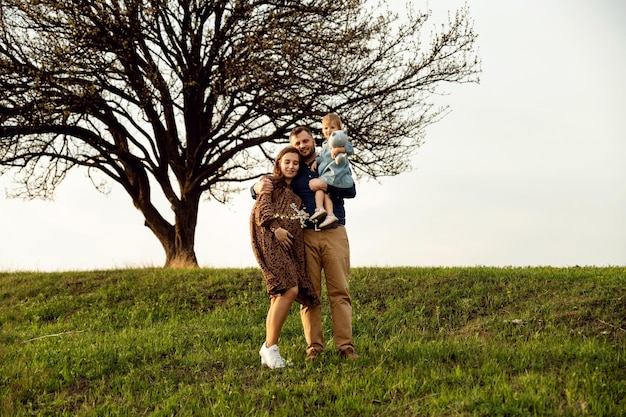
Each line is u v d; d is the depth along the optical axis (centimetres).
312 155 599
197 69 1535
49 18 1408
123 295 1109
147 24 1484
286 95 1519
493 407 466
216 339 804
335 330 612
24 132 1494
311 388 538
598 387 507
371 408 496
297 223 576
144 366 663
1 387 611
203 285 1124
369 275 1102
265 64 1443
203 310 1025
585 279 949
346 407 502
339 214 597
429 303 935
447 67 1573
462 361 614
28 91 1402
